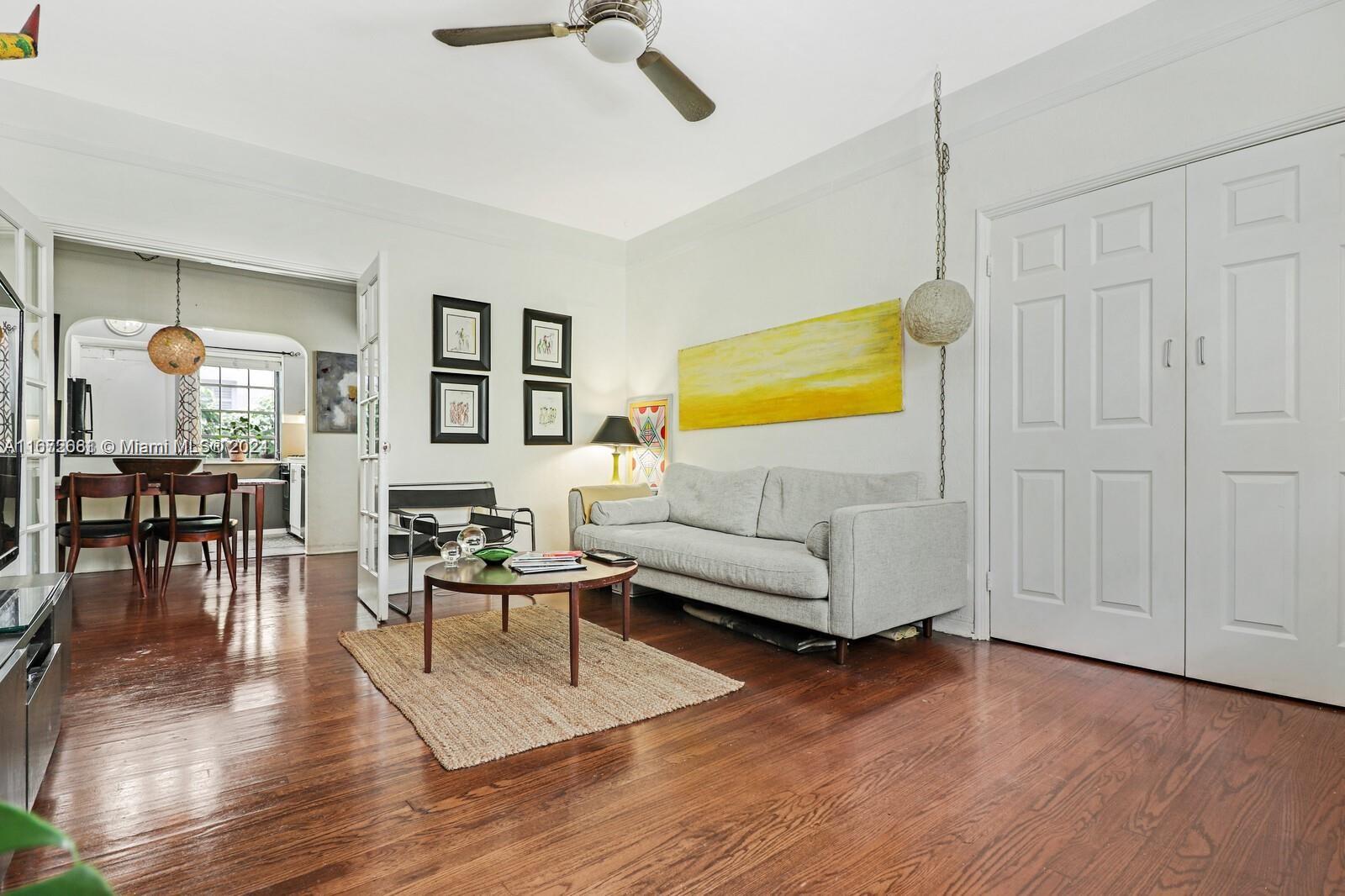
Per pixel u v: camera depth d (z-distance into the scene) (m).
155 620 3.52
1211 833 1.60
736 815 1.67
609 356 5.51
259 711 2.30
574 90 3.29
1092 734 2.13
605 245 5.49
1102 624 2.88
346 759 1.96
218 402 8.30
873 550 2.84
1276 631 2.45
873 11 2.71
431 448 4.60
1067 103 2.96
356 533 6.23
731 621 3.43
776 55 2.99
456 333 4.69
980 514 3.25
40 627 1.88
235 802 1.73
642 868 1.47
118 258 5.25
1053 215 3.02
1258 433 2.48
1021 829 1.62
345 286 6.25
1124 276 2.81
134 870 1.46
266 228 3.97
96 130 3.46
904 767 1.92
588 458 5.37
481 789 1.80
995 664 2.85
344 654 2.95
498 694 2.45
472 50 2.97
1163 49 2.68
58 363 5.02
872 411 3.68
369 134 3.76
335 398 6.16
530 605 3.95
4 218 2.91
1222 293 2.57
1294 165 2.41
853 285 3.81
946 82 3.23
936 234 3.42
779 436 4.24
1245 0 2.48
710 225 4.77
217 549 5.71
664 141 3.84
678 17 2.72
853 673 2.73
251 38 2.88
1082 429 2.93
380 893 1.39
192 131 3.72
